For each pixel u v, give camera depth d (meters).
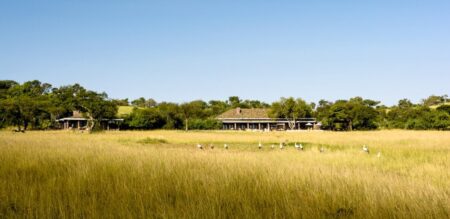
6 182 8.52
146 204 6.83
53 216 6.16
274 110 112.69
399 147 26.84
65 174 9.71
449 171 14.18
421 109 100.12
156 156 14.06
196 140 43.72
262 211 6.77
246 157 16.09
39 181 8.79
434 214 6.57
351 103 99.19
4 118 81.06
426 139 37.06
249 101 183.38
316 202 7.34
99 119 84.25
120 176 9.46
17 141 23.44
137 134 58.62
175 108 101.06
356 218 6.49
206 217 6.16
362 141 36.69
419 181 11.12
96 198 7.22
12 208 6.77
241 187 8.48
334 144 34.41
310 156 21.19
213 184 8.70
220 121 112.00
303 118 117.56
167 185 8.55
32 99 90.00
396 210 6.86
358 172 11.74
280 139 45.69
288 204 7.05
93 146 19.53
